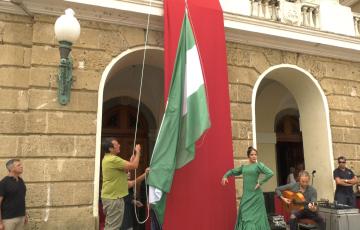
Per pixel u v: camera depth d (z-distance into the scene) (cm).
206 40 780
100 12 740
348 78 1019
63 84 684
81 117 698
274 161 1299
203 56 768
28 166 648
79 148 685
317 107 979
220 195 726
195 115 641
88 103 709
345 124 980
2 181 563
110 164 586
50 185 654
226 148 754
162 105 1152
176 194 687
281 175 1392
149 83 1144
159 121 1171
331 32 962
